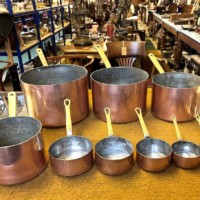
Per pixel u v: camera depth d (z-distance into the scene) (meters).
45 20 4.42
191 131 0.73
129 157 0.55
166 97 0.75
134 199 0.50
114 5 2.93
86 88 0.79
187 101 0.74
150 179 0.55
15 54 2.72
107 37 2.76
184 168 0.57
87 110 0.82
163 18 4.83
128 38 2.87
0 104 0.91
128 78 0.91
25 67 2.84
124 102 0.74
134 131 0.74
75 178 0.56
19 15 2.76
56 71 0.90
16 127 0.63
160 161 0.55
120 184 0.54
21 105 0.82
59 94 0.71
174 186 0.53
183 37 3.12
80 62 1.97
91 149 0.58
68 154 0.61
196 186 0.53
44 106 0.72
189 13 4.16
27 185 0.54
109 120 0.69
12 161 0.52
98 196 0.51
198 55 3.24
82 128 0.76
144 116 0.81
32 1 3.29
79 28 2.53
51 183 0.55
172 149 0.59
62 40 4.84
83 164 0.55
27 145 0.52
